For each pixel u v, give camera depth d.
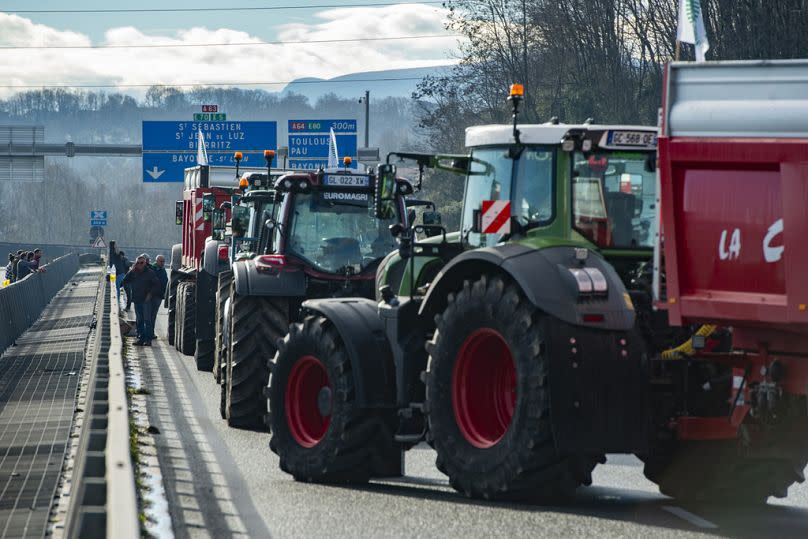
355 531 24.14
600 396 25.80
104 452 23.33
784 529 24.64
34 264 128.50
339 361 31.67
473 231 30.83
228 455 36.75
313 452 32.00
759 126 23.55
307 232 45.38
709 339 25.75
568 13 171.00
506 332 26.83
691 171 24.50
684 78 24.50
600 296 26.34
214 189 81.88
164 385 57.31
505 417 28.12
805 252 22.86
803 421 24.69
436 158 32.75
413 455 38.38
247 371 43.53
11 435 39.53
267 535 23.84
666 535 23.61
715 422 25.83
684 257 24.69
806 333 23.61
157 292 82.31
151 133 162.88
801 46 128.25
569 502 28.20
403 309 31.34
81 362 66.38
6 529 25.30
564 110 168.25
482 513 26.08
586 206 29.31
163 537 23.55
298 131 158.00
